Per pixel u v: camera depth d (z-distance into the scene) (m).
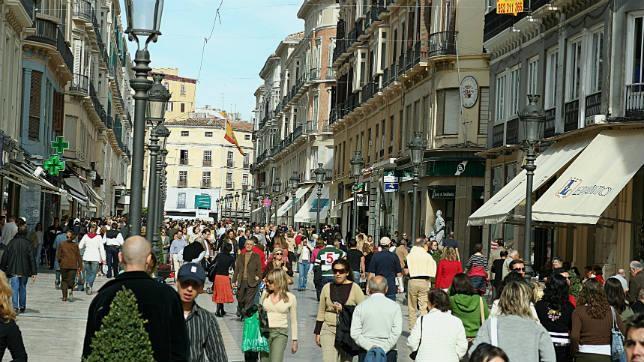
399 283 40.44
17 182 42.84
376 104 67.31
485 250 46.66
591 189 29.17
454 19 52.16
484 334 11.83
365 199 68.06
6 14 42.94
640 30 31.11
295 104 116.56
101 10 88.62
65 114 70.25
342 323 16.23
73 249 32.84
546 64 38.56
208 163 192.62
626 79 31.22
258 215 133.62
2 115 43.81
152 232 23.27
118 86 114.31
